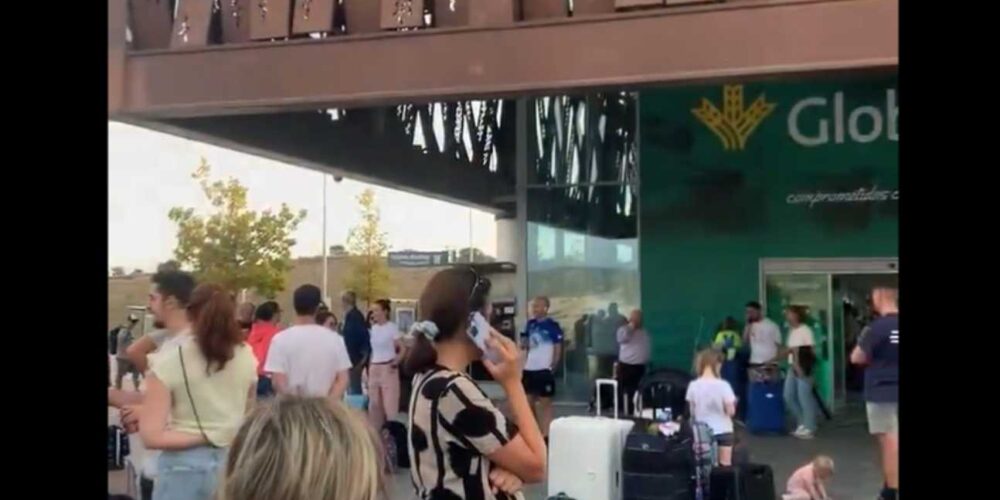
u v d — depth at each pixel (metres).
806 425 11.86
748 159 14.06
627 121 15.02
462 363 2.76
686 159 14.32
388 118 14.41
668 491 5.96
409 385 2.81
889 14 3.86
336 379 6.05
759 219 14.03
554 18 4.46
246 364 4.13
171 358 4.02
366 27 4.83
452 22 4.70
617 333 13.57
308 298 6.11
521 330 15.38
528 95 4.58
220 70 4.87
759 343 12.17
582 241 15.25
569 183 15.33
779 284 13.91
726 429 6.96
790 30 4.03
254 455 1.61
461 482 2.60
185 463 4.01
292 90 4.83
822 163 13.75
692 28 4.23
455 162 15.46
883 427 7.24
